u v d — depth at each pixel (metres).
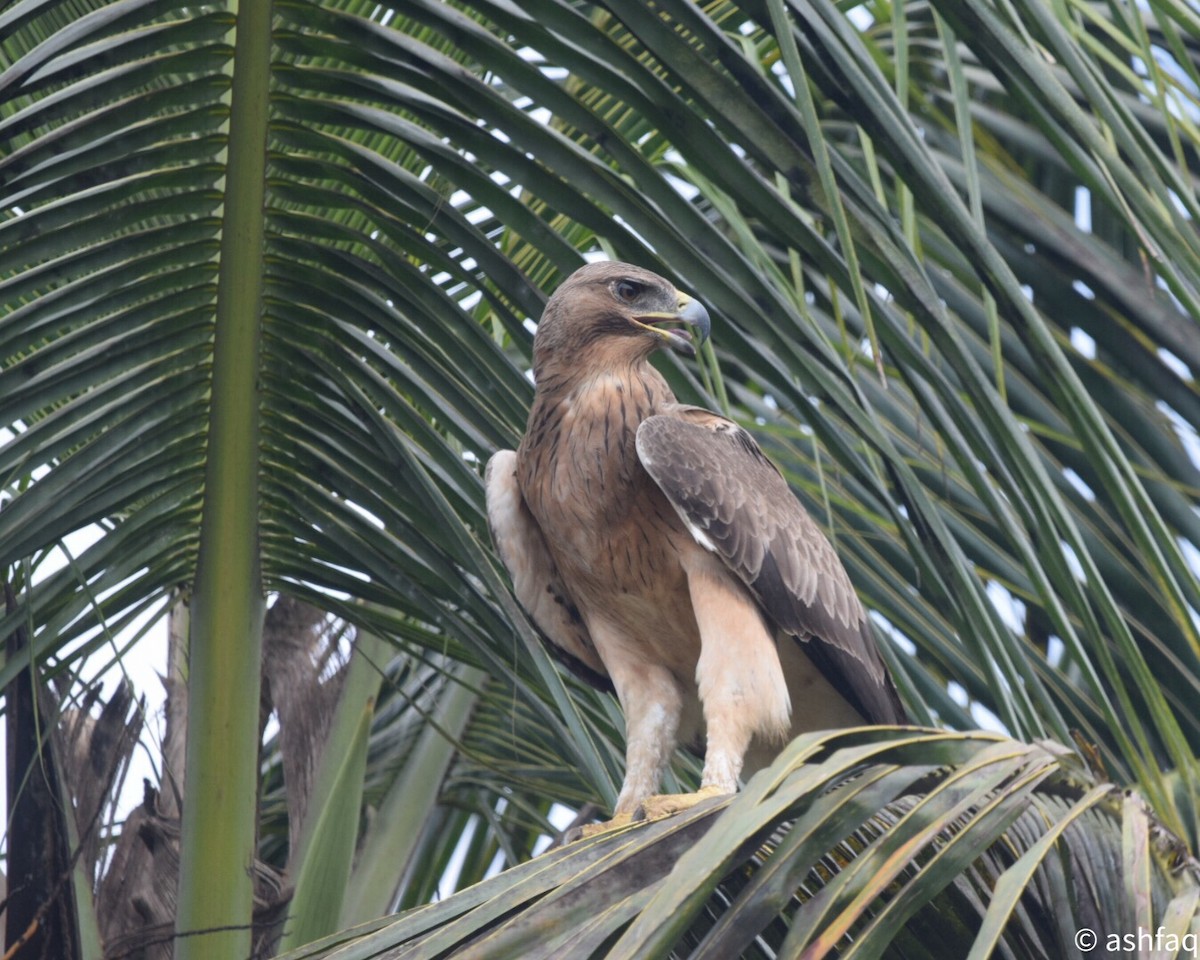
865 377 10.67
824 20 6.09
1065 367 5.95
